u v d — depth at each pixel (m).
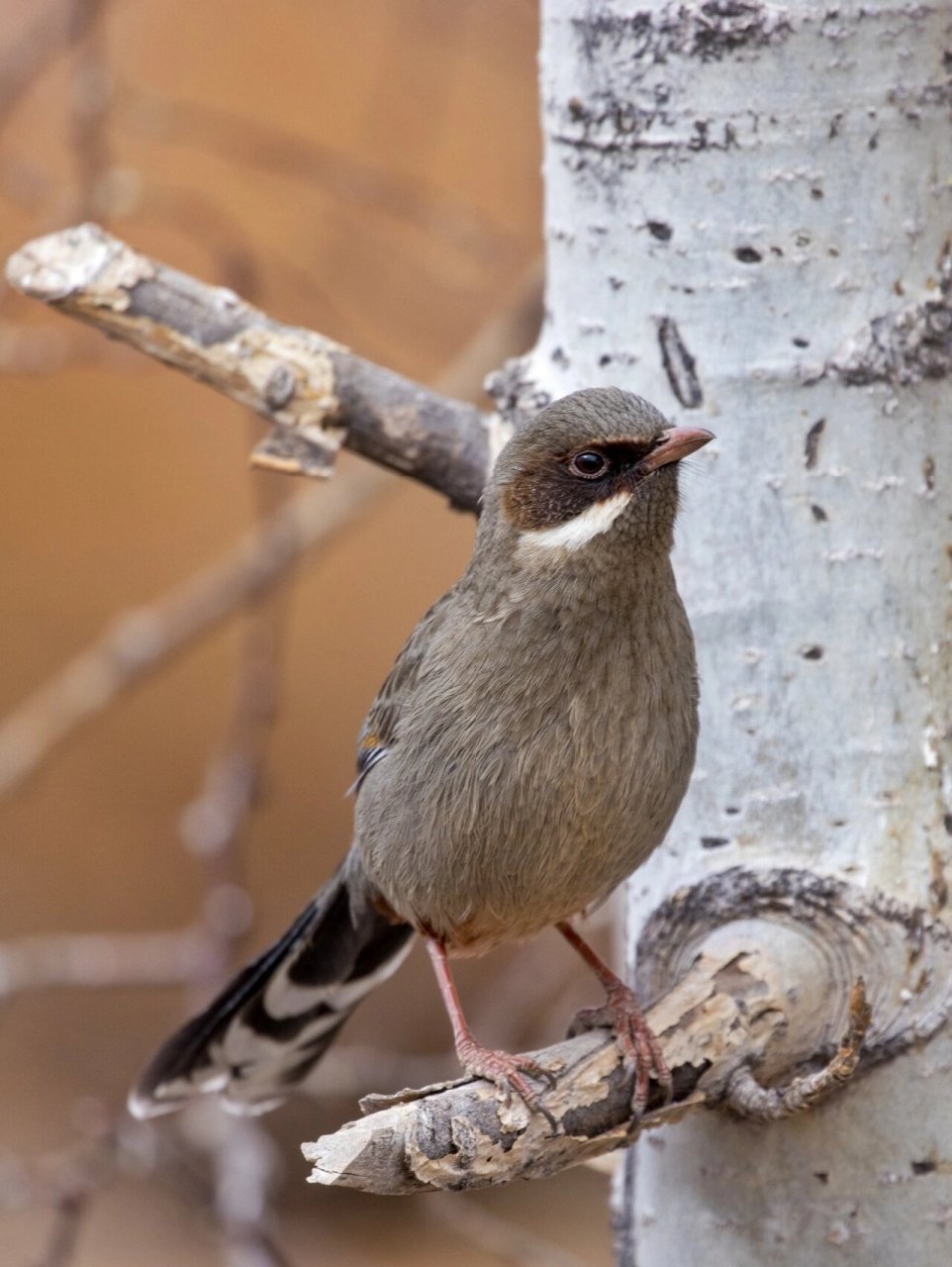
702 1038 7.71
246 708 13.74
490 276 19.22
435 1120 7.13
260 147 18.84
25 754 14.73
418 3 18.39
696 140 8.27
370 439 9.42
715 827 8.38
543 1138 7.38
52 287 9.24
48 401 27.59
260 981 10.45
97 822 24.86
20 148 21.56
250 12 25.03
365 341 20.38
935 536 8.18
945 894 8.05
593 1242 20.66
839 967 8.00
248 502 27.56
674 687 8.24
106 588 26.62
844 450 8.20
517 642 8.35
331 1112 21.48
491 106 23.11
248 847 24.44
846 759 8.18
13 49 16.06
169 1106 10.63
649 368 8.51
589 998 15.59
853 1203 7.99
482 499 8.85
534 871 8.48
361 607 27.17
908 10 8.01
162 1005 23.09
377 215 21.05
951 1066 7.94
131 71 21.77
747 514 8.32
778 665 8.29
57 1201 11.40
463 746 8.40
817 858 8.16
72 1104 21.45
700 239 8.32
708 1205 8.25
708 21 8.17
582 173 8.66
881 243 8.12
